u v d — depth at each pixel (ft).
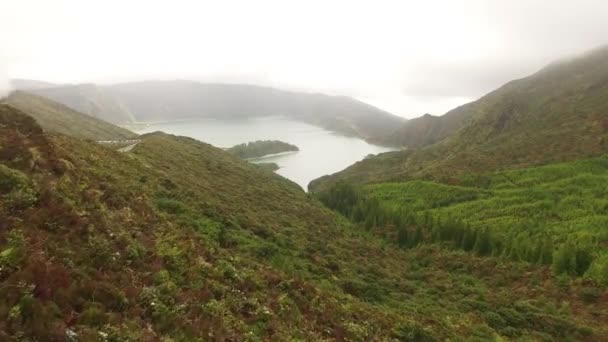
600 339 123.95
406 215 316.60
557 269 192.24
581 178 355.97
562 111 646.33
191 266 58.75
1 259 36.22
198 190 154.30
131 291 41.98
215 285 55.77
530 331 122.11
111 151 145.07
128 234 58.23
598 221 255.91
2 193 49.08
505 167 472.85
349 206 363.56
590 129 513.45
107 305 38.14
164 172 161.48
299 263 113.19
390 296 122.83
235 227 118.73
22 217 46.06
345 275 127.54
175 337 38.73
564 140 506.89
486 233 245.45
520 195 347.77
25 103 622.54
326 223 229.25
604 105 586.04
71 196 58.03
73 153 105.09
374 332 70.33
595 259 195.11
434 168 546.67
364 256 183.73
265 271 78.33
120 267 46.80
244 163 386.93
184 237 71.20
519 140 577.43
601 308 153.99
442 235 264.11
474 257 227.20
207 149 353.31
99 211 59.47
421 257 239.09
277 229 154.30
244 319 50.96
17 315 29.76
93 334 32.04
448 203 372.58
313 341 54.24
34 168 59.67
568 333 126.41
